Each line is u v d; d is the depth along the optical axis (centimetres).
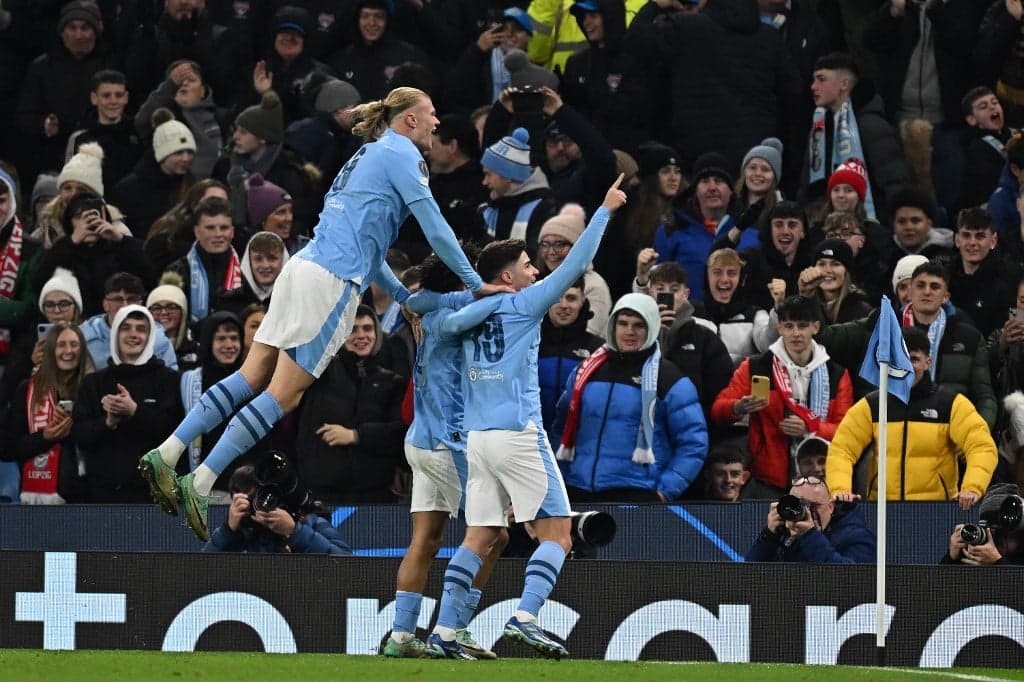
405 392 3509
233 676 2212
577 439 3372
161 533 3347
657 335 3403
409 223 4056
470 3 4978
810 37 4503
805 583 2845
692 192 4000
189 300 3856
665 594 2864
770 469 3416
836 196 4000
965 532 2873
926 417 3203
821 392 3419
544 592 2555
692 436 3353
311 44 4681
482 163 3969
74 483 3600
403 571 2694
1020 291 3550
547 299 2583
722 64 4291
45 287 3847
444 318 2634
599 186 4059
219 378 3509
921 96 4497
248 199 4078
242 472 3128
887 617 2819
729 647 2850
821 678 2352
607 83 4412
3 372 3912
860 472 3256
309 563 2897
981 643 2806
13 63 4972
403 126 2656
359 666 2391
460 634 2694
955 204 4400
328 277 2561
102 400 3494
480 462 2588
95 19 4794
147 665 2372
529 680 2212
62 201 4144
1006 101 4472
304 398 3475
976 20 4462
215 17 4803
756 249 3803
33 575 2931
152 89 4753
